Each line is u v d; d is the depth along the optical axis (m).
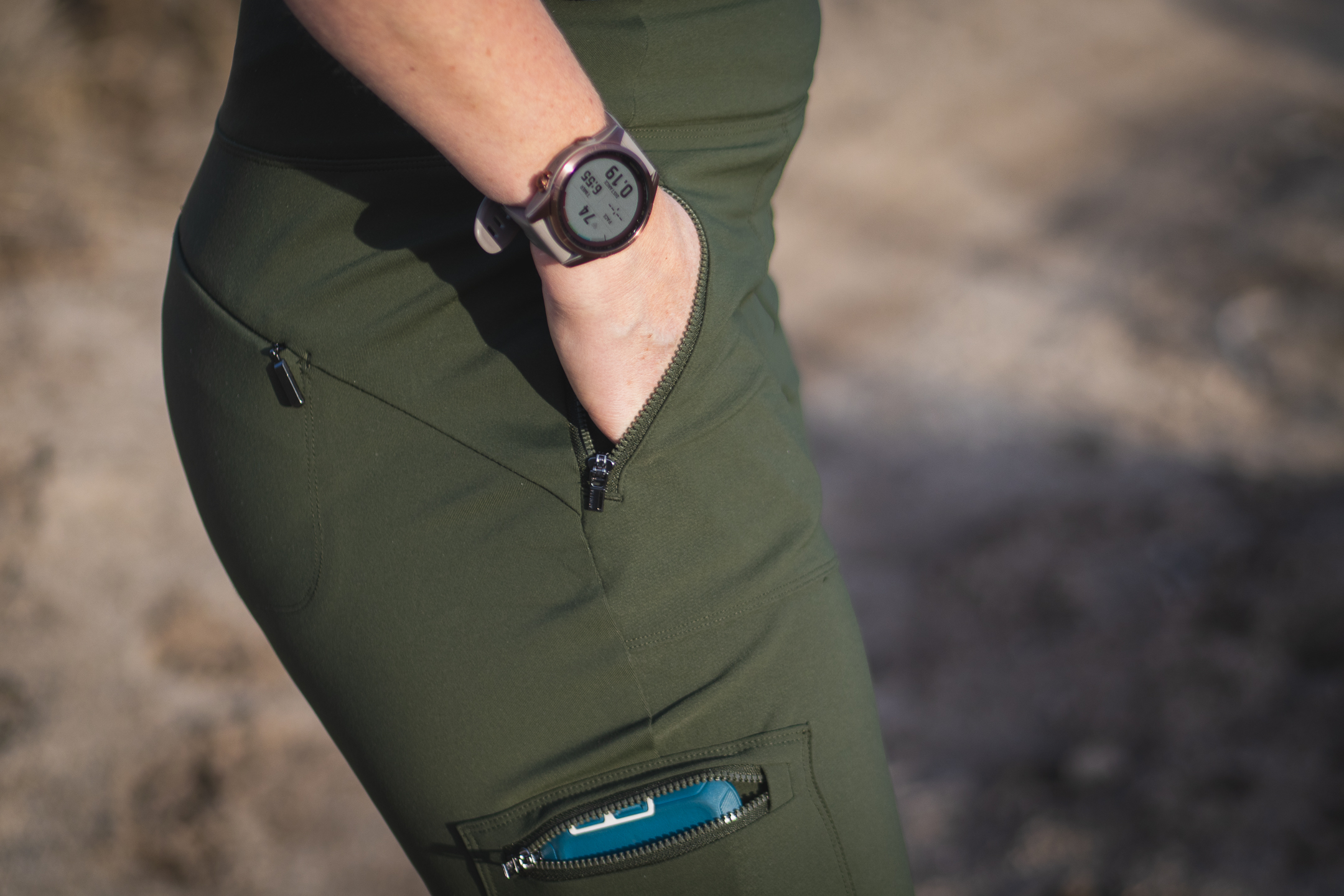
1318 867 2.13
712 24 0.81
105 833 2.03
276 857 2.06
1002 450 3.84
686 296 0.74
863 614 3.12
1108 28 7.28
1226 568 3.03
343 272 0.78
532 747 0.79
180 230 0.89
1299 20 7.83
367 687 0.81
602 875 0.78
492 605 0.78
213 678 2.37
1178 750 2.46
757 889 0.81
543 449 0.77
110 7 4.20
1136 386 4.12
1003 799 2.43
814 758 0.82
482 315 0.78
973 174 5.67
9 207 3.48
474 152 0.64
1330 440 3.68
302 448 0.80
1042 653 2.86
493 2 0.60
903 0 6.92
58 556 2.51
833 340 4.47
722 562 0.79
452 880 0.85
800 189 5.36
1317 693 2.54
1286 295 4.57
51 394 2.89
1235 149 5.94
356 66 0.62
